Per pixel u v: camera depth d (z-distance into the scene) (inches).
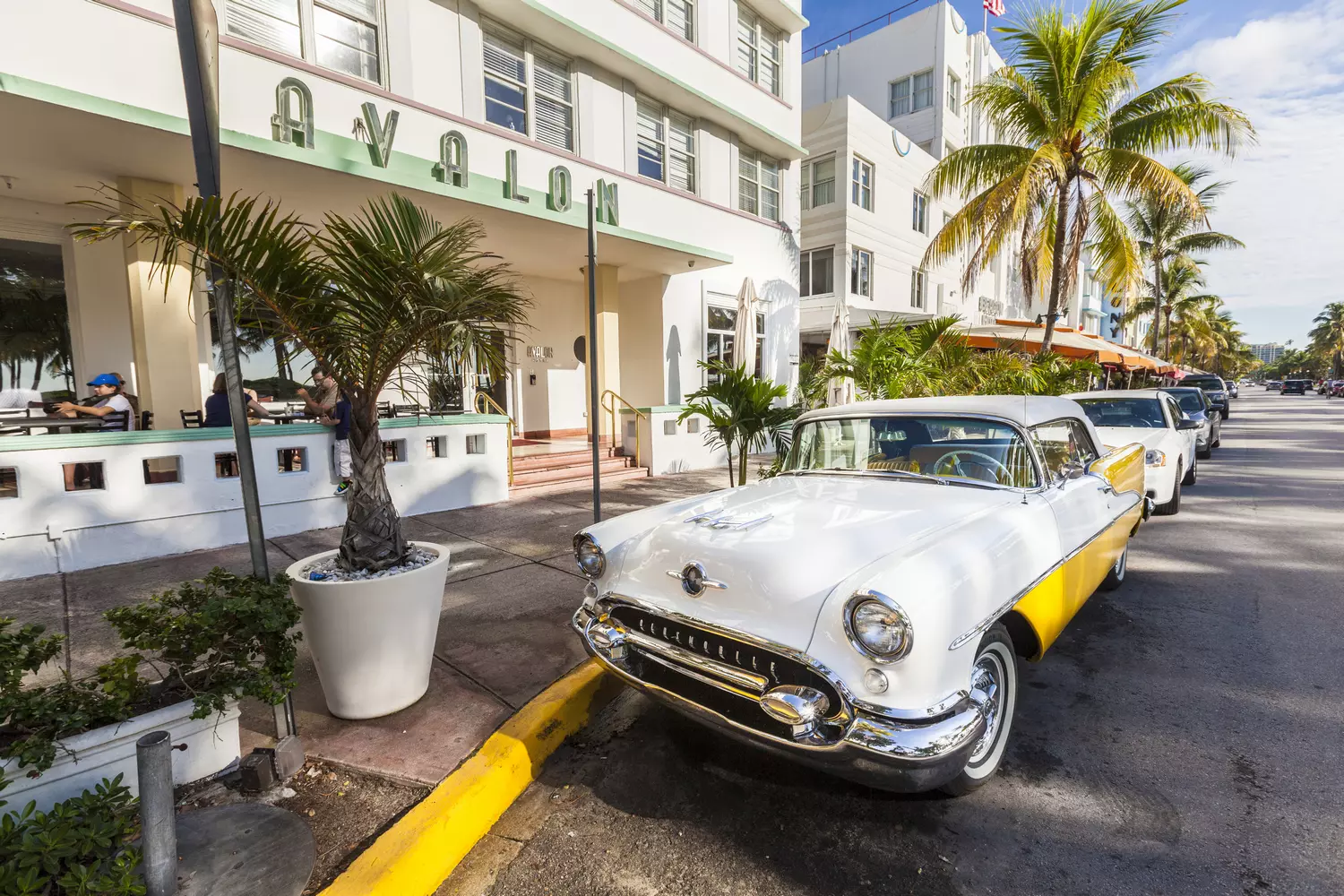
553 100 370.6
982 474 138.6
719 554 102.9
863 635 85.2
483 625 166.6
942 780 87.6
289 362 126.3
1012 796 106.0
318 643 115.6
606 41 367.2
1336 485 390.9
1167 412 323.6
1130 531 197.5
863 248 695.7
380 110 285.0
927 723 83.9
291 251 105.3
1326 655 155.8
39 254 281.0
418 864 86.8
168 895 75.0
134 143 214.1
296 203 277.3
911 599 85.6
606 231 334.3
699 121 463.8
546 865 93.1
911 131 842.8
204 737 99.8
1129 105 473.1
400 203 119.6
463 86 320.2
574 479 372.5
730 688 96.0
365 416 123.4
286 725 105.2
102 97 208.7
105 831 73.0
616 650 112.7
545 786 111.8
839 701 87.4
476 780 101.7
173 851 75.1
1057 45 442.9
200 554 221.6
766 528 111.7
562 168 318.7
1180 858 90.4
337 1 277.1
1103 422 334.3
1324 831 94.9
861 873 90.1
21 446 191.2
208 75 94.8
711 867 91.9
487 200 284.7
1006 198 452.4
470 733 116.7
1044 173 446.0
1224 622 178.1
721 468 443.5
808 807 104.9
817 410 173.3
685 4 447.8
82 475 239.6
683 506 142.2
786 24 526.9
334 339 117.5
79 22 208.1
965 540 102.8
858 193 688.4
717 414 253.3
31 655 83.4
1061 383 436.8
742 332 458.3
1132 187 459.8
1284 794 104.1
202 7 93.5
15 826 73.8
